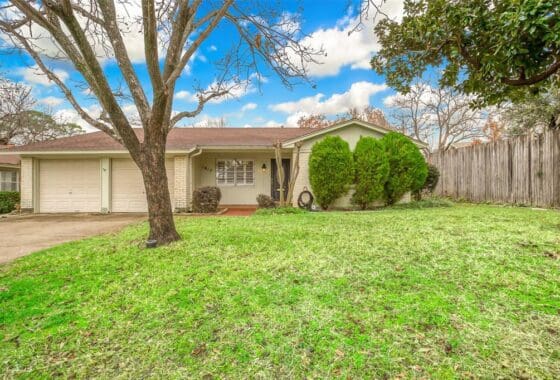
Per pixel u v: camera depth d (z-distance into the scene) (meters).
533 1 3.00
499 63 3.67
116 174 11.26
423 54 4.81
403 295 2.69
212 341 2.15
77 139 12.02
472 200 10.86
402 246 4.20
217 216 9.02
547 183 7.95
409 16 4.82
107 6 4.69
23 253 4.89
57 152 10.43
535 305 2.43
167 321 2.43
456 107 18.72
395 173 10.20
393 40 5.09
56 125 20.39
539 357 1.84
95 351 2.10
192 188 11.35
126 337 2.24
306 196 10.62
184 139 12.28
